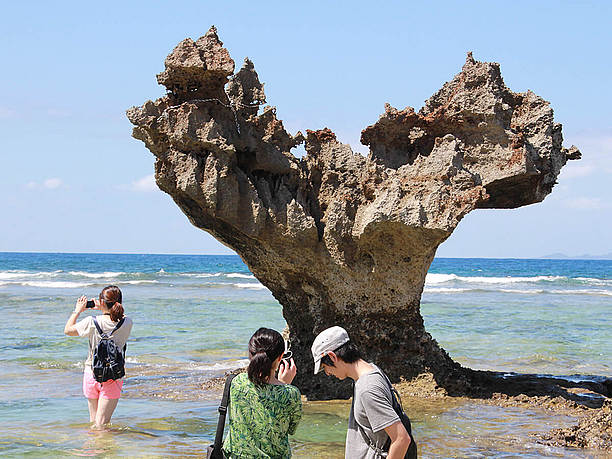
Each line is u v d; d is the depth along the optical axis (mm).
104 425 8617
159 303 30906
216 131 10336
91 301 8539
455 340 18812
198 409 9984
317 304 11344
